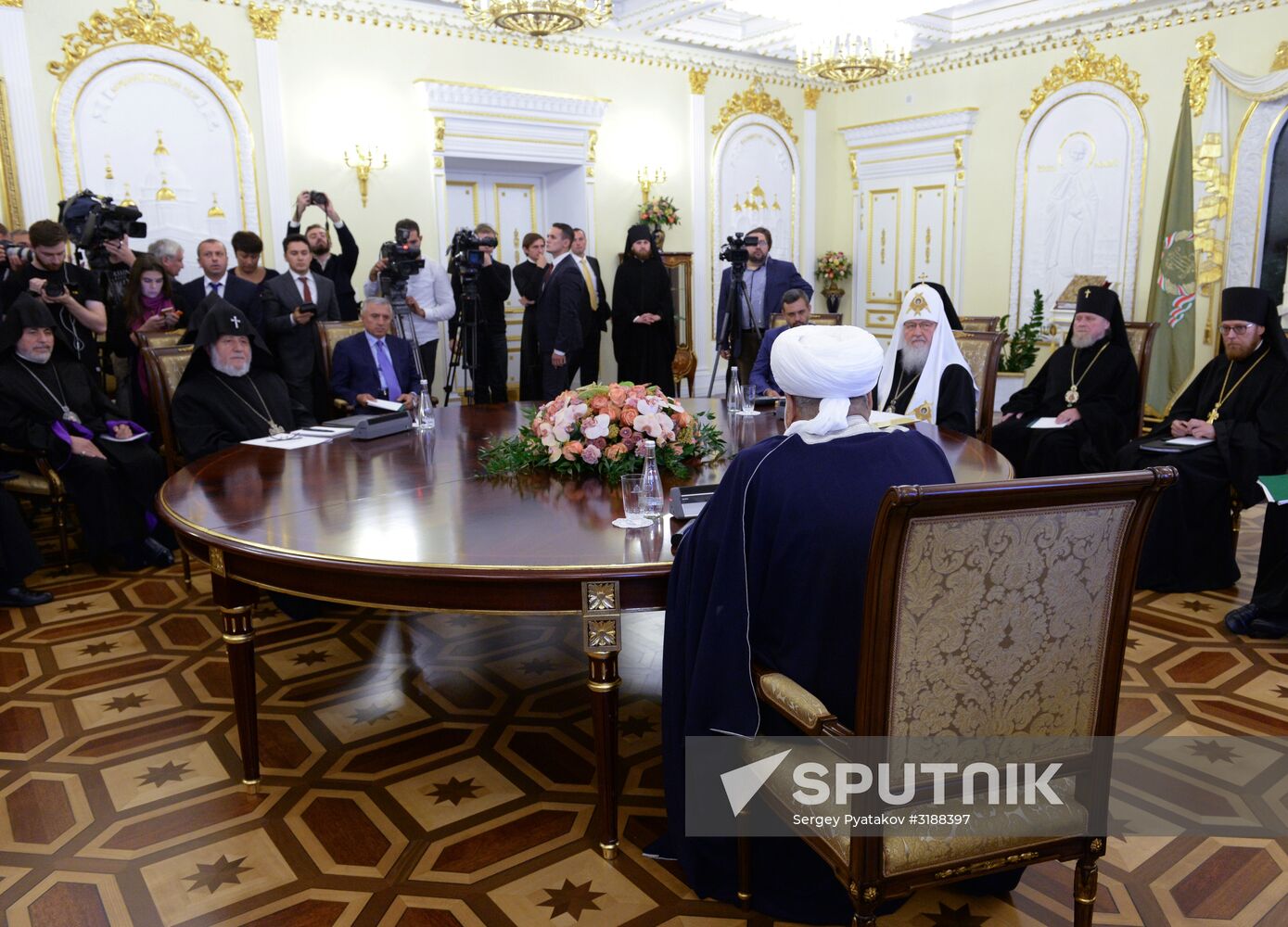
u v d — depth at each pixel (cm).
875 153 953
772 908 195
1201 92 720
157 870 212
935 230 917
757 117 924
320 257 627
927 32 815
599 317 755
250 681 241
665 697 197
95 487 416
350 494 266
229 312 375
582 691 305
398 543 216
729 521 175
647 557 204
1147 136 759
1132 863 212
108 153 612
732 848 198
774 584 173
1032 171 837
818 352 170
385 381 474
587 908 198
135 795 245
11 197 581
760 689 174
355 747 269
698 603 182
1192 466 391
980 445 312
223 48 645
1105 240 797
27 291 452
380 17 703
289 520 239
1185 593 394
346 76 695
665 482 272
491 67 761
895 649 141
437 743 271
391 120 720
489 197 836
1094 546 148
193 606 386
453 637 352
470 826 229
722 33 856
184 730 281
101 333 489
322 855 218
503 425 381
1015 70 835
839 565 166
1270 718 280
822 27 695
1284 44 677
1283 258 696
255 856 217
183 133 638
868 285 986
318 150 691
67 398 433
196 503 258
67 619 372
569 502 252
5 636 355
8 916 196
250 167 663
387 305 474
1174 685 304
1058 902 200
